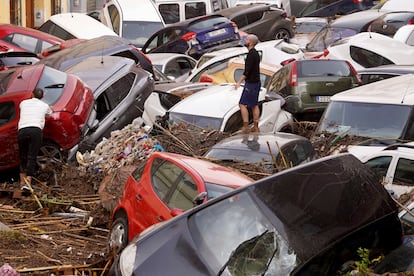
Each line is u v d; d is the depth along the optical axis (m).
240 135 12.95
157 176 10.01
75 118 14.28
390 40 22.59
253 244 6.81
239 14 29.81
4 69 16.31
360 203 7.43
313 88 17.81
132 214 10.00
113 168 13.25
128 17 29.34
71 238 11.27
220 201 7.37
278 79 19.08
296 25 32.72
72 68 17.12
